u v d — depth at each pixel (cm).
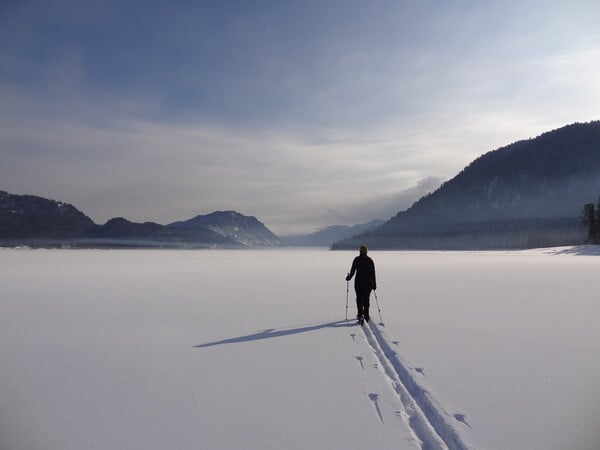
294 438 380
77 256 5756
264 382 536
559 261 3997
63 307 1152
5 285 1741
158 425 408
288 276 2266
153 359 643
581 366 591
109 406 456
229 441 374
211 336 803
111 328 876
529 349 686
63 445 366
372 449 359
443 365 596
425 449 359
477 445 362
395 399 476
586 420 412
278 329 868
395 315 1018
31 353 678
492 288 1599
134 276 2238
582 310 1080
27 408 450
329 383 532
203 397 484
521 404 454
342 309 1125
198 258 5403
